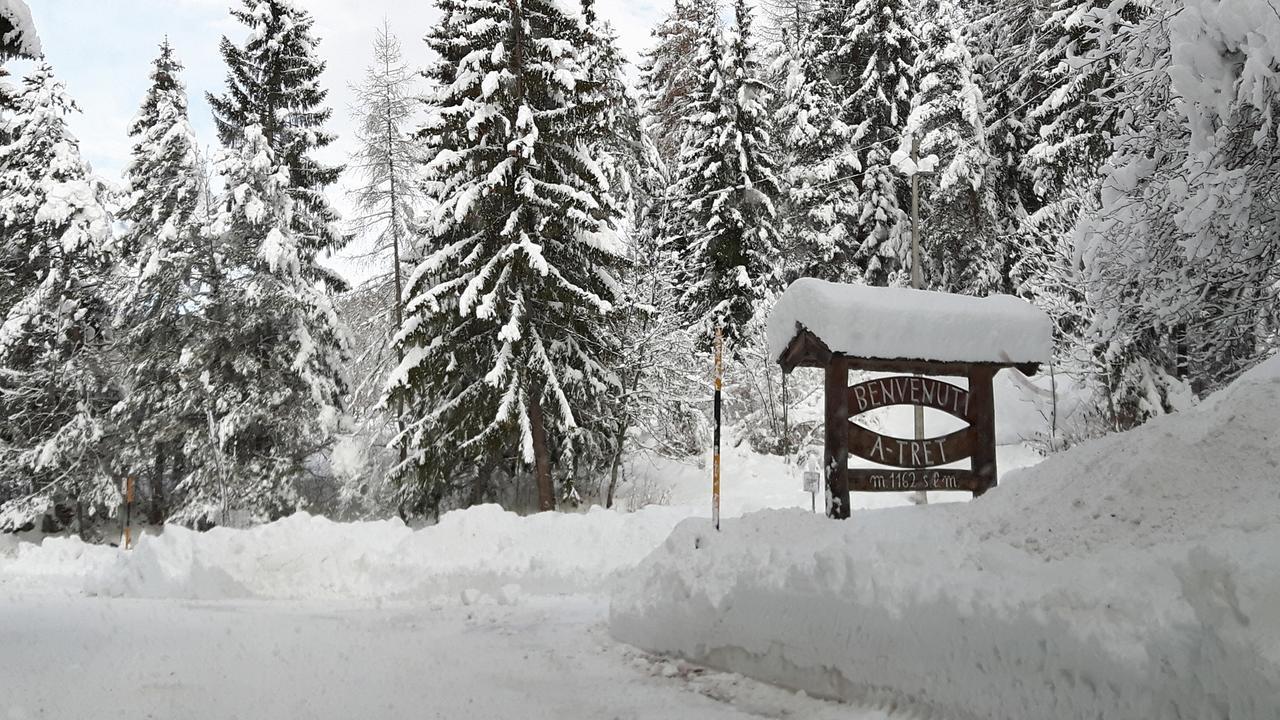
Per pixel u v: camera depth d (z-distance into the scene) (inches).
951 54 1172.5
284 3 1091.3
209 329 1028.5
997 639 184.5
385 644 336.5
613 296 883.4
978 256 1200.8
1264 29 329.4
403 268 1055.0
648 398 996.6
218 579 514.0
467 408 829.2
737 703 245.9
